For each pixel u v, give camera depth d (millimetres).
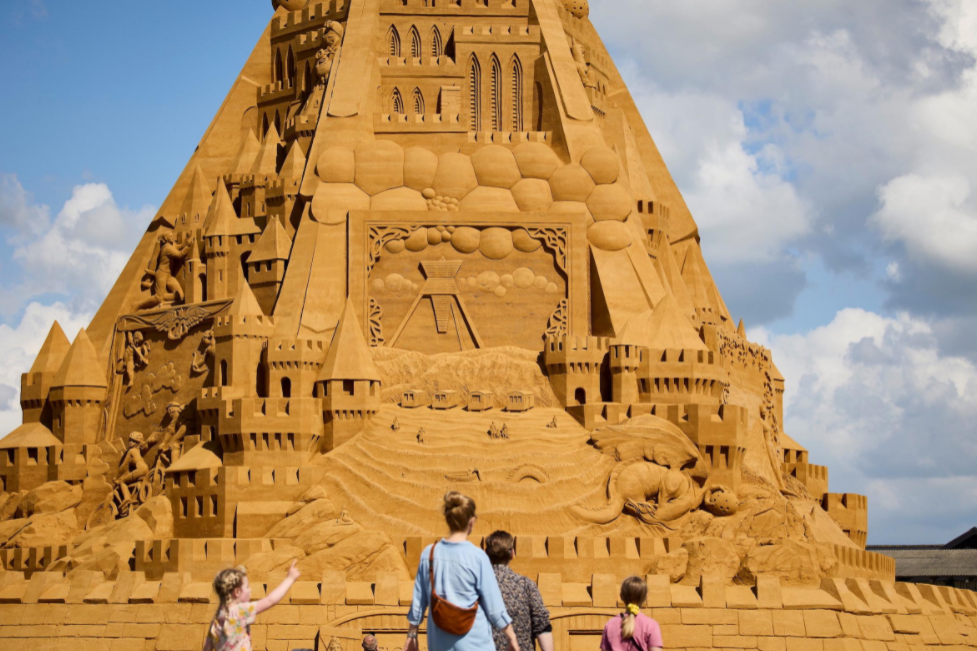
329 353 53031
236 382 53250
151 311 59656
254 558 45875
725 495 50219
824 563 47375
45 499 56219
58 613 44094
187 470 50406
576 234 57469
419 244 57031
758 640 43125
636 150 67562
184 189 65938
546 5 65375
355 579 46500
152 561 47281
